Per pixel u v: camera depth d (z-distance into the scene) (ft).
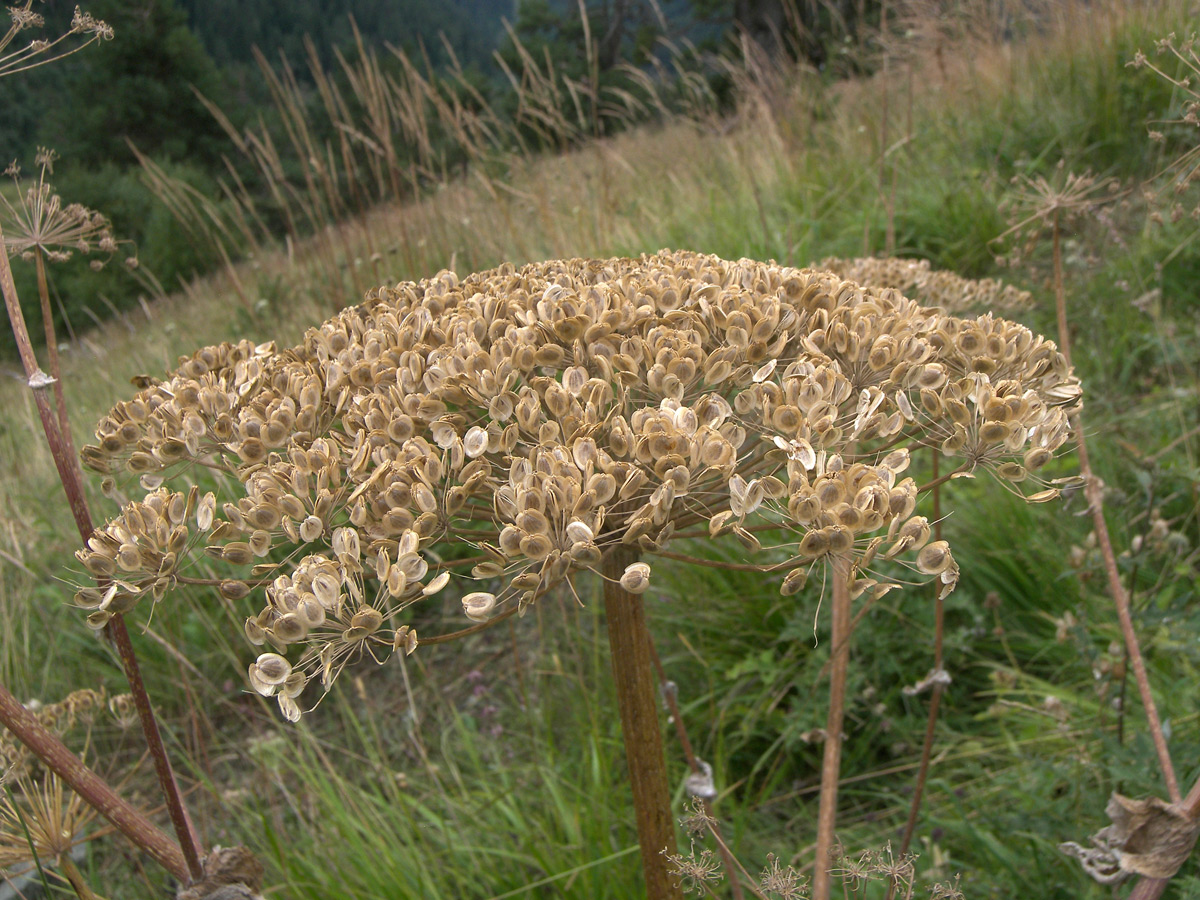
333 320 4.99
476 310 4.48
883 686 8.75
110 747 10.64
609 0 68.59
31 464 15.65
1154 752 5.76
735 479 3.41
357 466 3.68
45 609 12.28
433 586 3.29
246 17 138.00
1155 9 17.02
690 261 5.19
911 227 16.20
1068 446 9.68
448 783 9.16
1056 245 6.14
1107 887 5.82
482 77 42.50
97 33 3.93
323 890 7.23
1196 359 10.95
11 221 4.17
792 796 8.17
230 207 16.48
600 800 7.58
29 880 7.72
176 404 4.33
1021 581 9.11
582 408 3.79
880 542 3.24
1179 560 8.27
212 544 3.79
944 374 3.88
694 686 9.47
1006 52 21.50
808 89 25.11
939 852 6.75
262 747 9.42
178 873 3.87
